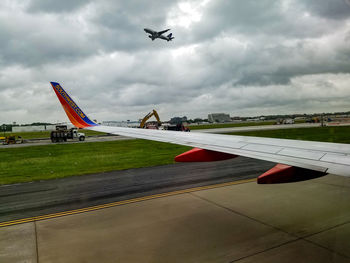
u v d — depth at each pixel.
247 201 8.96
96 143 37.34
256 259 5.22
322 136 35.91
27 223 7.59
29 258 5.58
